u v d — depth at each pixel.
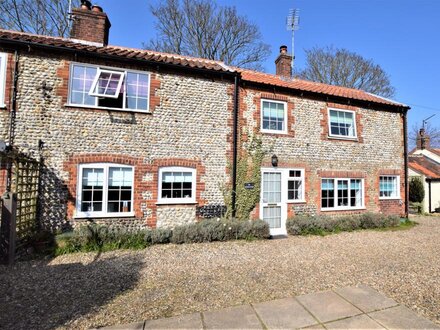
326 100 11.29
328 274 5.55
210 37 23.11
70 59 8.08
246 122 9.88
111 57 8.28
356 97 12.05
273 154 10.16
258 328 3.51
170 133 8.84
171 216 8.71
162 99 8.84
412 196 18.08
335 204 11.15
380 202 12.09
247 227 8.60
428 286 4.93
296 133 10.60
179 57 11.27
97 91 8.23
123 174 8.37
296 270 5.80
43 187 7.53
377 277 5.38
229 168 9.48
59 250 6.82
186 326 3.56
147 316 3.83
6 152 6.27
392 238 9.09
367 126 12.07
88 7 10.12
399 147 12.77
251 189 9.71
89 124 8.07
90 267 5.88
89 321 3.69
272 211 10.05
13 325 3.57
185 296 4.48
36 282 5.03
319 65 27.17
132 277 5.32
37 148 7.57
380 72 27.06
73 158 7.84
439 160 22.23
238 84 9.87
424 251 7.43
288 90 10.59
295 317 3.79
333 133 11.46
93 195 8.02
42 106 7.71
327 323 3.63
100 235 7.32
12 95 7.46
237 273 5.59
